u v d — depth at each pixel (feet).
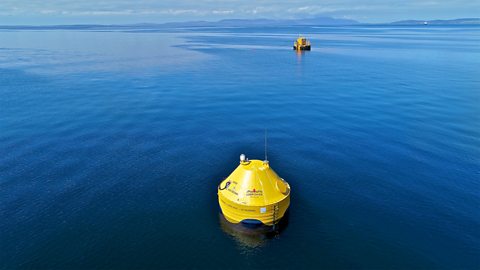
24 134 93.61
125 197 60.85
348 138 90.07
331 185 64.85
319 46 420.36
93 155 79.92
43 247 47.67
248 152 81.71
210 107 122.72
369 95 139.23
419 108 117.70
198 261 45.03
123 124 103.04
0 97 136.56
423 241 48.70
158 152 81.92
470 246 47.57
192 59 275.39
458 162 74.18
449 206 57.31
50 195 61.52
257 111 117.19
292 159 77.15
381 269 43.73
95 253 46.55
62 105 124.67
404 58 277.03
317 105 124.36
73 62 252.01
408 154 78.95
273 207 48.75
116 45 436.76
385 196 60.70
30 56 295.48
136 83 168.66
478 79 171.94
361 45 433.89
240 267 44.06
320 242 48.52
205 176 69.21
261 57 291.58
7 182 66.39
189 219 53.88
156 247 47.60
